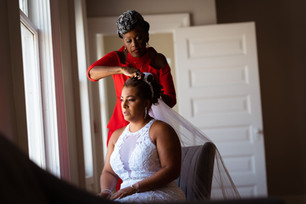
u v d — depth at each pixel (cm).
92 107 522
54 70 329
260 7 595
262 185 513
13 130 187
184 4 539
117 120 268
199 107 523
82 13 473
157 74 265
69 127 363
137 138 212
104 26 528
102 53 714
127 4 535
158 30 535
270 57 595
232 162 518
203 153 209
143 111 216
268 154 592
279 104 594
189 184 212
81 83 468
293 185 591
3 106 178
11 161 107
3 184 98
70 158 360
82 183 391
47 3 330
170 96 264
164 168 202
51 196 117
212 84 523
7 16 197
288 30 595
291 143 593
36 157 319
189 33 525
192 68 524
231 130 521
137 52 257
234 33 526
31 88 315
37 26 328
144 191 197
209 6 540
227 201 108
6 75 185
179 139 230
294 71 594
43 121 326
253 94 522
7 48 191
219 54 524
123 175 214
